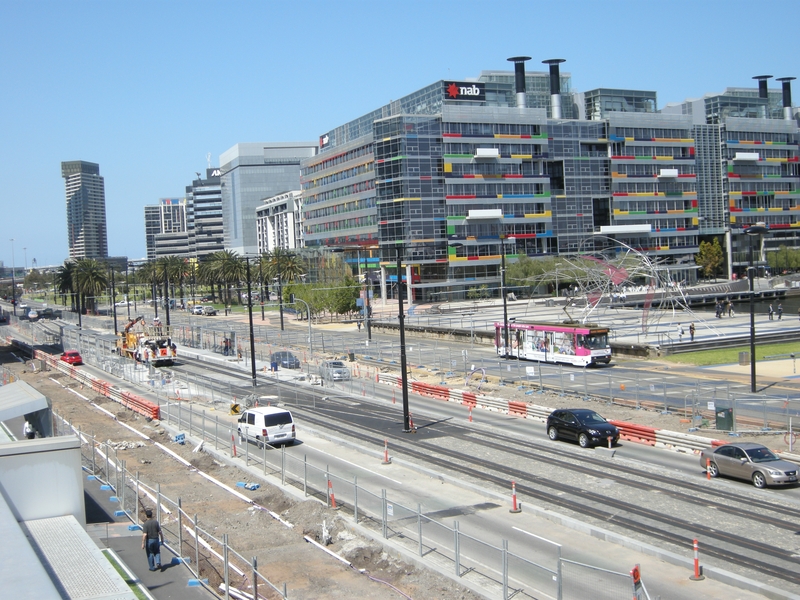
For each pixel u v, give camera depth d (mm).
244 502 27547
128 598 13664
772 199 176375
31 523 19375
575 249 153375
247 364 74000
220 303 182375
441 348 79375
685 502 25312
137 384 62844
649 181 159625
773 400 41938
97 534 23375
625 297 121000
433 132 140875
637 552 20703
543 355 65500
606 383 52062
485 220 145250
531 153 148500
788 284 145875
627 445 35094
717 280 168500
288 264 139000
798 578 18438
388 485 28938
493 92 152625
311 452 35625
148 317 142500
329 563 20750
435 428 40625
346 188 160375
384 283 140375
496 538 22156
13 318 147750
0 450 19781
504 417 43562
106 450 30266
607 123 155625
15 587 10984
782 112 187375
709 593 17547
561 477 29219
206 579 19547
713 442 31438
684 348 68125
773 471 26328
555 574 16438
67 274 148125
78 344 90062
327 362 62719
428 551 21031
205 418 45469
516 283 139500
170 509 26516
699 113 174750
